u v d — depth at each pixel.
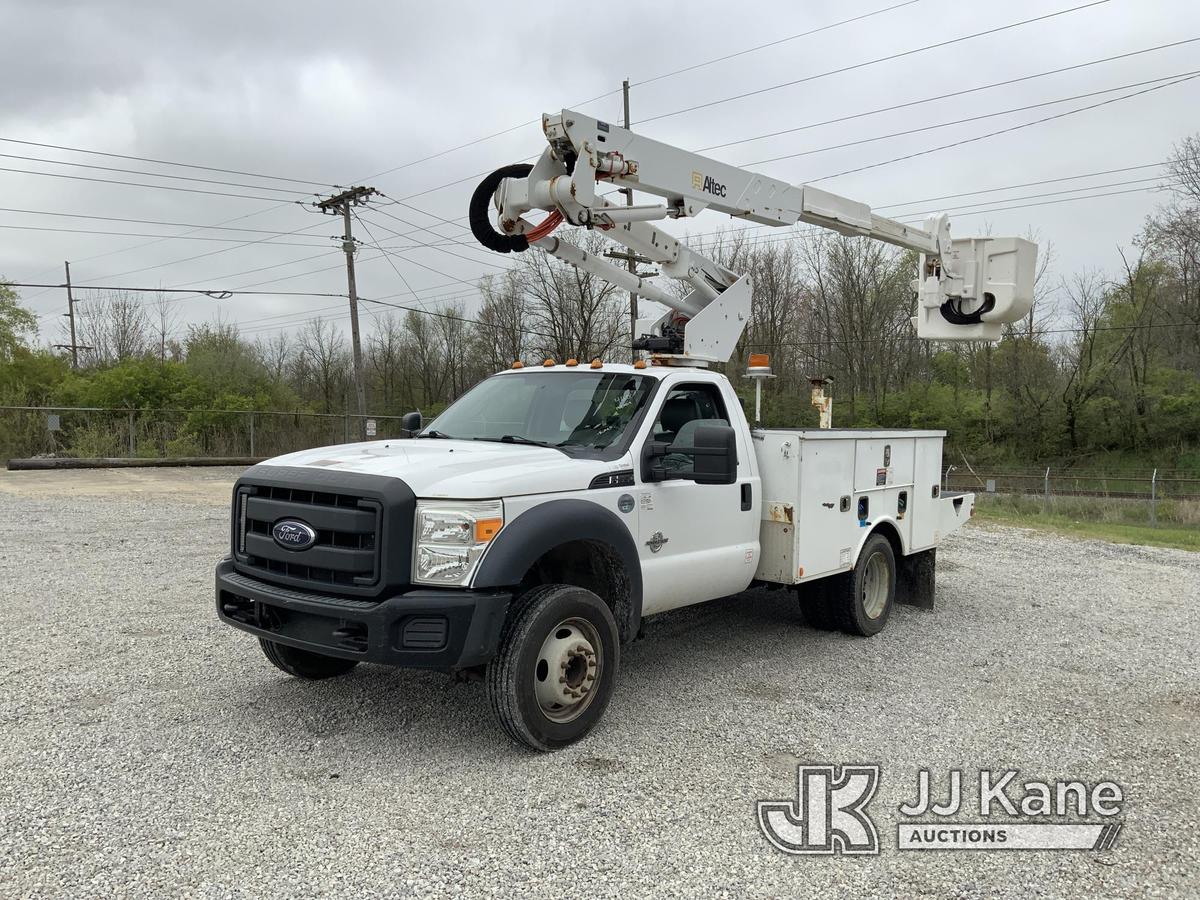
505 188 5.73
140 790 3.83
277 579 4.42
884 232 7.69
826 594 6.90
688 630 7.07
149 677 5.41
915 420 45.19
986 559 11.75
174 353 48.62
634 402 5.35
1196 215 43.00
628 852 3.41
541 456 4.80
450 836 3.49
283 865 3.22
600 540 4.62
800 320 45.94
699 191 6.27
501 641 4.21
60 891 3.00
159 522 12.53
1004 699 5.50
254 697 5.09
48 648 5.98
